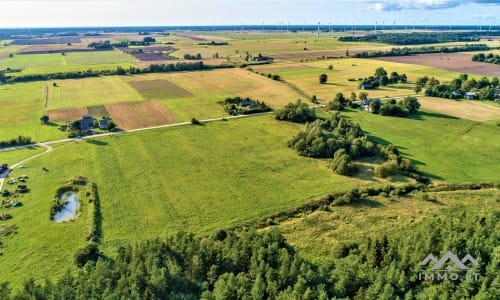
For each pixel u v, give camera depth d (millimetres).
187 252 43156
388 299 36531
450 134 94375
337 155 76562
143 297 37312
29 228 55469
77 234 54000
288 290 37406
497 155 81062
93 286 37750
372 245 44500
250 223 56375
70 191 67312
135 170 75062
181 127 102625
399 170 73438
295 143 86188
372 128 99938
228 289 37531
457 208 58594
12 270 46188
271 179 71000
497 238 44250
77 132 97438
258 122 106562
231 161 79438
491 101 126000
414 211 58469
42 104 128375
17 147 88688
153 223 56656
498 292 36719
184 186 68250
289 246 48219
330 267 42969
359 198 63156
